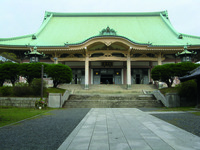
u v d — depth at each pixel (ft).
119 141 20.38
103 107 67.41
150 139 21.21
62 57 129.18
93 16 170.81
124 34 137.18
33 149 18.28
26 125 31.04
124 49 123.75
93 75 143.33
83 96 81.30
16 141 21.21
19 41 125.29
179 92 65.05
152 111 52.16
